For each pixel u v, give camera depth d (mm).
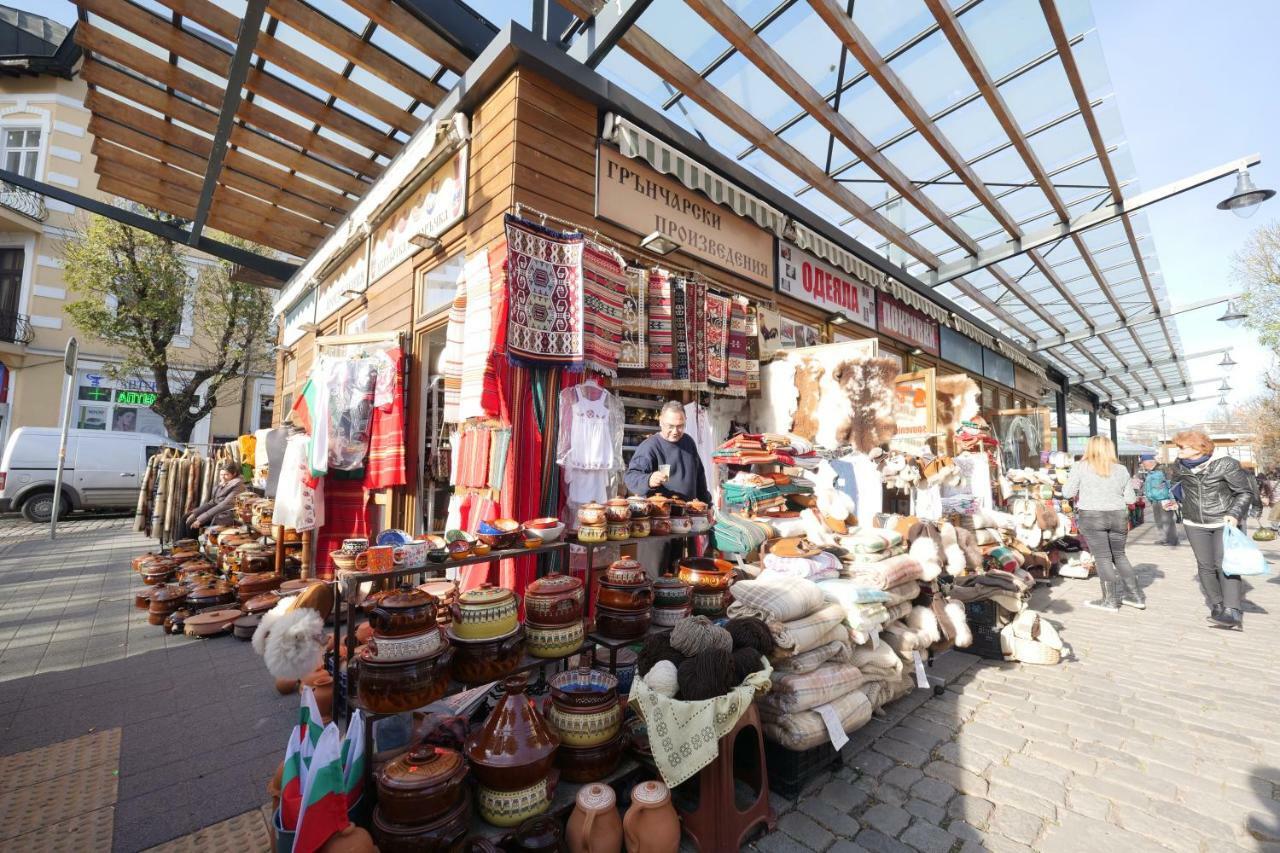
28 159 15320
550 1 4133
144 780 2193
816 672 2426
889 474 4828
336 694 2248
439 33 4078
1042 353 14039
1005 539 5719
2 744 2479
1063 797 2254
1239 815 2129
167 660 3545
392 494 4695
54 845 1791
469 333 3670
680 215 4711
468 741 1908
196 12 3826
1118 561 5402
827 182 5660
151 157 6023
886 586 2980
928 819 2109
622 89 4172
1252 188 5738
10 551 7656
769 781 2312
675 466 3666
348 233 6105
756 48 3840
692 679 1942
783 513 3795
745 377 4996
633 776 2107
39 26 15555
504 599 2035
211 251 7871
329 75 4523
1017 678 3572
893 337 7828
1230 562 4605
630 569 2486
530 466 3461
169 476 7109
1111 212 6527
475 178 4031
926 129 4777
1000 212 6492
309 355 8062
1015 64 4336
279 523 4488
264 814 1986
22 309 14969
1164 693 3311
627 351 4051
